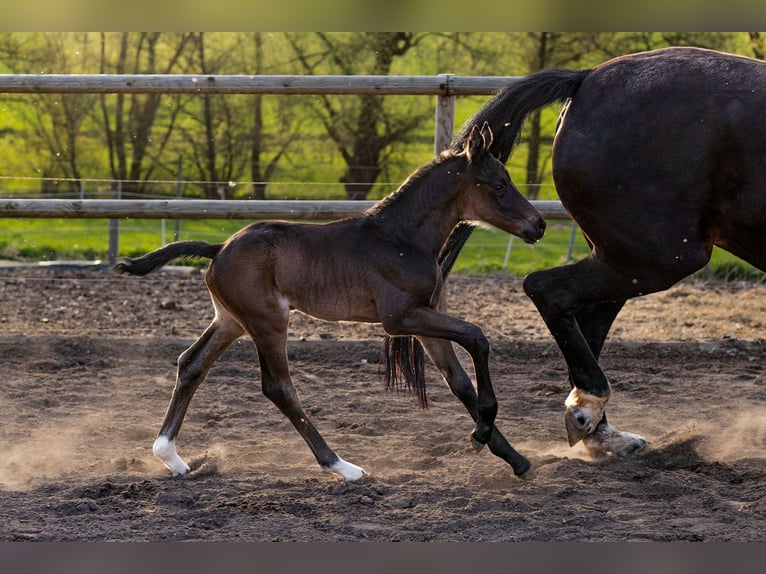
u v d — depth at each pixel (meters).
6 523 4.32
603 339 5.64
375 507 4.62
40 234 18.02
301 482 5.01
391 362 5.34
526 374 7.72
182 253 5.13
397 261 5.01
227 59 21.47
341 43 21.31
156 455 5.14
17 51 20.86
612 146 5.17
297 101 21.70
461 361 7.96
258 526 4.33
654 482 4.94
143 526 4.32
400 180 22.11
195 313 9.70
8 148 21.48
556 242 17.16
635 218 5.14
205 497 4.74
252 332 5.07
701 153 4.98
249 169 22.17
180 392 5.23
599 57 21.08
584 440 5.59
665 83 5.13
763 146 4.84
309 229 5.12
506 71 21.62
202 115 21.92
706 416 6.53
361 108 21.64
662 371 7.80
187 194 22.28
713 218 5.11
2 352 8.06
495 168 5.15
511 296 11.02
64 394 6.93
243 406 6.78
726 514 4.47
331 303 5.07
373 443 5.90
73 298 10.27
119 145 21.95
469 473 5.11
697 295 11.12
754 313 9.97
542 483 4.99
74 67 21.12
